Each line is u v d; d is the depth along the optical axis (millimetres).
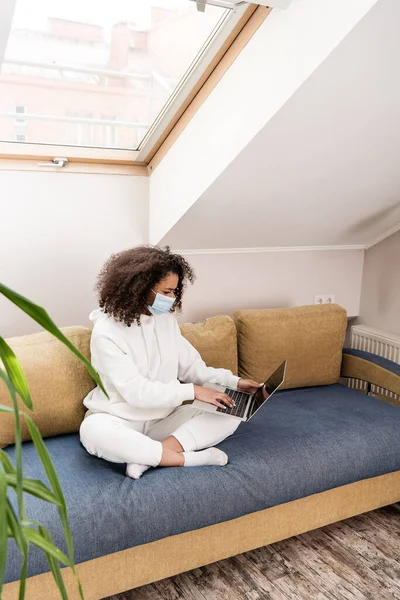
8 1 1565
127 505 1623
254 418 2244
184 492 1707
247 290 2920
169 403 1928
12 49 1926
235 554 1877
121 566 1672
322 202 2545
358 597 1816
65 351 2072
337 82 1731
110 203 2539
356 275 3236
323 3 1581
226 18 1875
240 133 1985
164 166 2471
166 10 1899
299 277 3055
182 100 2254
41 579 1548
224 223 2521
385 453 2072
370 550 2064
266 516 1900
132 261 2010
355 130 2020
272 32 1787
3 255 2355
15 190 2324
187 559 1785
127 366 1939
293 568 1959
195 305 2795
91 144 2451
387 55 1657
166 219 2502
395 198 2703
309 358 2590
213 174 2152
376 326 3188
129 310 1968
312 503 1991
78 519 1553
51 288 2479
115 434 1812
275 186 2297
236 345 2475
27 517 1505
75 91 2189
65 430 2039
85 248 2520
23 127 2264
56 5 1807
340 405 2393
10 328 2426
